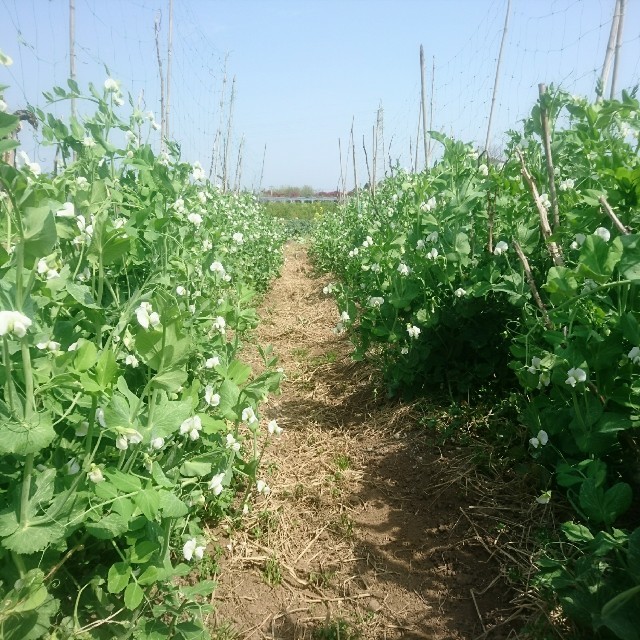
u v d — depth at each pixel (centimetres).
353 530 305
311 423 437
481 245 435
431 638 234
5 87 172
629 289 262
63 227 239
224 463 279
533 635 219
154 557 197
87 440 186
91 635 184
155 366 189
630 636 174
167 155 397
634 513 260
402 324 440
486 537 281
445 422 390
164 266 313
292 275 1301
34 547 164
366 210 1029
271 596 258
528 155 438
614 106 356
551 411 286
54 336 219
